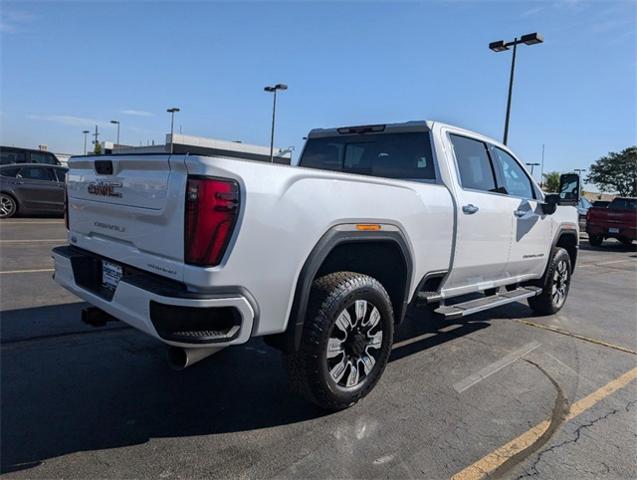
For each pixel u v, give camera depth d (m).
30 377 3.91
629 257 15.75
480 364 4.66
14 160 17.25
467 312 4.57
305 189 3.06
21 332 4.87
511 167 5.59
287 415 3.47
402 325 5.86
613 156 70.88
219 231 2.71
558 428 3.47
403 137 4.75
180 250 2.79
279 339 3.20
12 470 2.73
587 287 9.40
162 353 4.51
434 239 4.14
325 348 3.22
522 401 3.89
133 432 3.17
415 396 3.88
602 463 3.05
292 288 3.05
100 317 3.64
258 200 2.82
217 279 2.73
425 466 2.94
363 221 3.42
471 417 3.57
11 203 14.17
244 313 2.84
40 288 6.46
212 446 3.05
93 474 2.73
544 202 5.96
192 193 2.71
